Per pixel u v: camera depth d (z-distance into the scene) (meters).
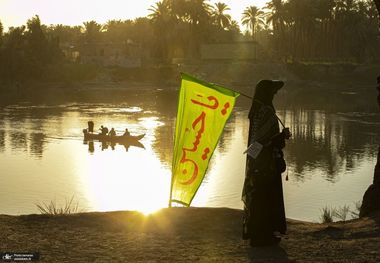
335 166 34.28
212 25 159.75
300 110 76.31
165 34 149.12
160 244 6.17
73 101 92.19
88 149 41.31
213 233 6.66
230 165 33.34
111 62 152.88
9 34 142.50
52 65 135.75
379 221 7.07
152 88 130.75
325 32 152.75
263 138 5.77
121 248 6.02
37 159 36.25
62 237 6.44
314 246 6.09
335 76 143.25
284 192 26.39
